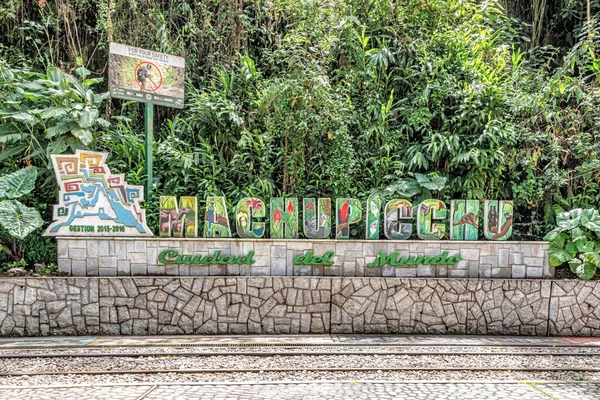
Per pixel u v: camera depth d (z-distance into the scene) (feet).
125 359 19.89
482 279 25.52
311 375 18.30
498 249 26.04
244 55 31.73
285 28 31.99
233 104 28.71
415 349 21.99
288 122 27.07
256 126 29.30
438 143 28.17
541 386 17.42
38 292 23.50
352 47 30.25
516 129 29.09
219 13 32.86
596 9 35.91
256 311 24.67
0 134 26.45
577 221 26.27
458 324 25.27
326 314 24.93
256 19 33.14
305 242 25.32
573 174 29.66
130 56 26.13
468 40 30.78
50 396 15.80
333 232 27.17
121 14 33.01
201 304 24.40
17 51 31.58
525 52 34.22
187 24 32.42
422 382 17.60
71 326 23.67
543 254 26.27
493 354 21.31
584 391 16.93
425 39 30.73
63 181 24.13
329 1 29.12
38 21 32.99
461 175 29.19
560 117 29.94
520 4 38.22
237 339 23.26
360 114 29.43
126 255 24.52
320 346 22.24
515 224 28.89
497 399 16.05
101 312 23.85
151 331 24.09
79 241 24.27
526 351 21.88
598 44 32.24
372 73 29.48
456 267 25.91
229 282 24.53
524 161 28.55
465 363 20.03
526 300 25.46
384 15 31.04
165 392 16.25
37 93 27.89
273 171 28.55
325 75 27.94
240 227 25.31
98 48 33.58
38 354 20.15
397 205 25.95
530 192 28.60
